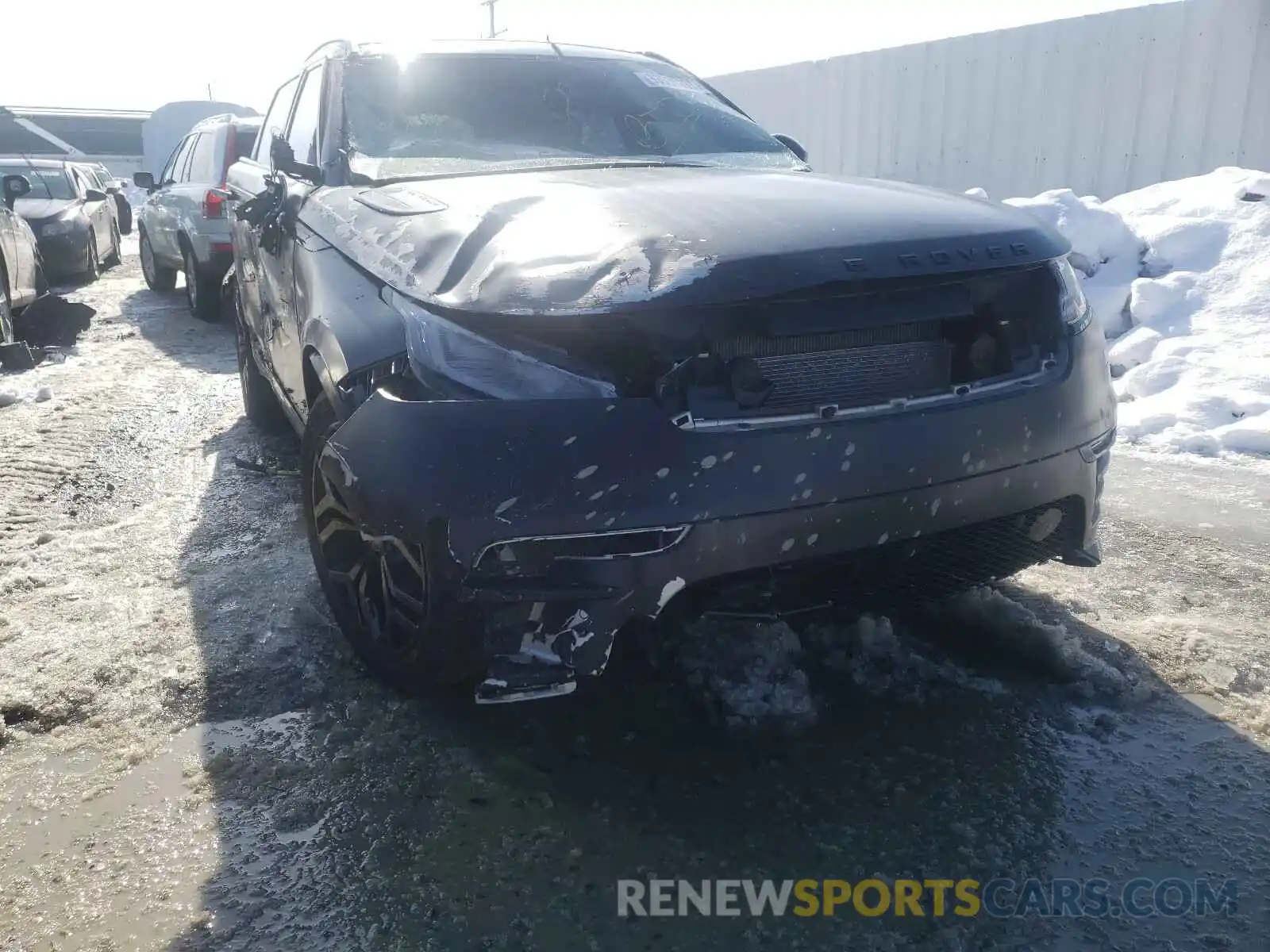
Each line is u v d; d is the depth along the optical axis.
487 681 2.08
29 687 2.64
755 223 2.23
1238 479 4.40
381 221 2.61
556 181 2.74
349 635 2.61
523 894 1.92
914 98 9.66
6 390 6.15
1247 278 6.36
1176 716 2.51
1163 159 8.13
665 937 1.81
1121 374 6.03
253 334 4.54
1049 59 8.61
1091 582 3.32
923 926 1.84
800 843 2.05
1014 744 2.38
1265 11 7.40
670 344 2.04
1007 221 2.47
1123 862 1.99
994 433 2.24
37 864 2.01
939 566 2.37
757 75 11.21
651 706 2.54
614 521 1.98
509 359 2.05
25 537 3.72
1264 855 2.01
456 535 2.00
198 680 2.67
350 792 2.22
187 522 3.87
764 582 2.16
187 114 24.55
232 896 1.92
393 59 3.62
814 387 2.15
